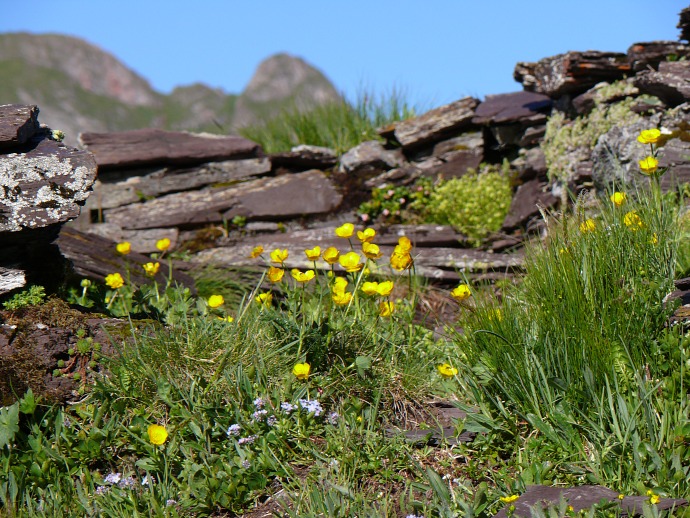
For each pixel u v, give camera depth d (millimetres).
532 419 3193
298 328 3686
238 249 6965
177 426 3311
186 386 3490
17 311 3701
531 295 3727
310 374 3637
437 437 3396
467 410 3420
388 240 6922
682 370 3092
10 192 3691
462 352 3869
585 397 3227
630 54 6465
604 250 3600
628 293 3469
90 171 3832
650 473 2920
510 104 7602
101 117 82812
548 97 7469
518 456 3152
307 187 7527
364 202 7480
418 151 7750
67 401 3479
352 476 3119
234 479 3082
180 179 7578
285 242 7051
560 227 3891
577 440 3090
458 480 3088
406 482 3053
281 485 3156
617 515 2607
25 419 3342
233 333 3717
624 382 3236
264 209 7395
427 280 6395
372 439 3312
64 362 3574
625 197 4008
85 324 3785
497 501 2844
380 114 8898
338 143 8539
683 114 5520
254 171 7727
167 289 4469
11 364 3447
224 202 7391
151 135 7555
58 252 4234
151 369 3477
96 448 3215
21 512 2965
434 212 7246
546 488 2809
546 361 3318
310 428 3371
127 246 4805
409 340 3979
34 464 3123
